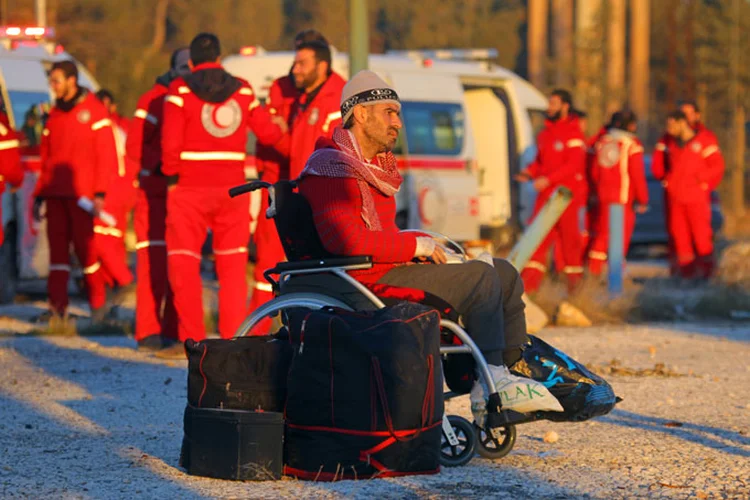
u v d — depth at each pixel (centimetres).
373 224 1385
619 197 3822
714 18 10556
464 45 14238
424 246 1373
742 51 10462
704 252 4138
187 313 2359
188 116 2298
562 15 11644
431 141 4216
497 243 4353
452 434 1356
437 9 14350
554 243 3856
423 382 1288
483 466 1384
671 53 9681
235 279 2353
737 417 1747
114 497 1230
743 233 8425
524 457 1443
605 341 2731
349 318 1284
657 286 3756
